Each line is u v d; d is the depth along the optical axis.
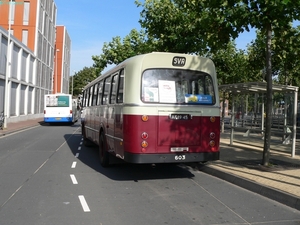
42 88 43.59
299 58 13.98
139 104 7.39
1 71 26.33
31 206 5.91
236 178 7.75
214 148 7.96
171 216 5.44
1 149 13.56
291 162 9.78
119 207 5.90
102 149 10.02
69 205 5.99
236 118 14.99
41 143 15.96
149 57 7.60
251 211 5.74
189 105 7.75
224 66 17.69
